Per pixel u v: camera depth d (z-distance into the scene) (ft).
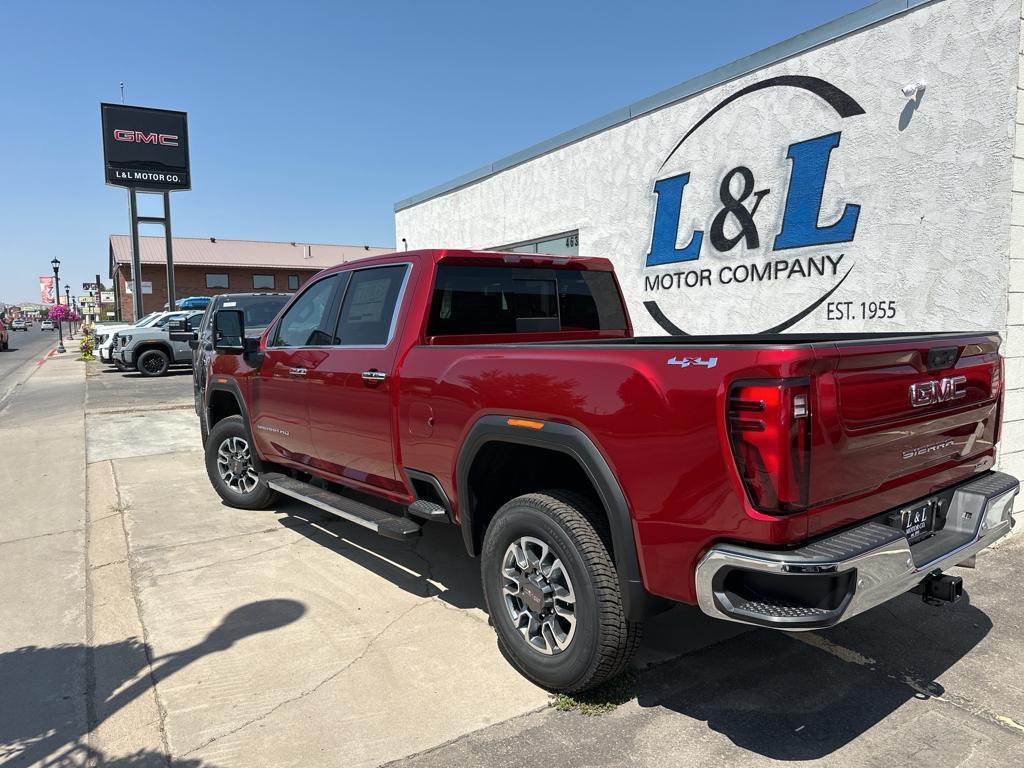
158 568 15.20
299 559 15.64
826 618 7.41
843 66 18.56
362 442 13.70
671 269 24.59
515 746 8.87
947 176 16.53
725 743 8.88
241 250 177.47
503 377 10.31
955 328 16.55
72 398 47.93
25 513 19.86
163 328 65.21
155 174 98.94
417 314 12.75
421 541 16.90
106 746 9.03
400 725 9.35
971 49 15.92
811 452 7.43
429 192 40.83
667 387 8.15
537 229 31.73
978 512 9.73
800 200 19.93
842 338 11.37
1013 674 10.48
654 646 11.51
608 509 8.87
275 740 9.06
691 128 23.40
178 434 32.50
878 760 8.51
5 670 10.99
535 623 10.16
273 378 16.74
